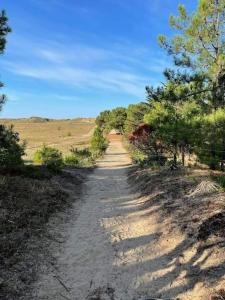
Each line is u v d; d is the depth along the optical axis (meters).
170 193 13.30
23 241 9.02
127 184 19.86
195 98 16.95
